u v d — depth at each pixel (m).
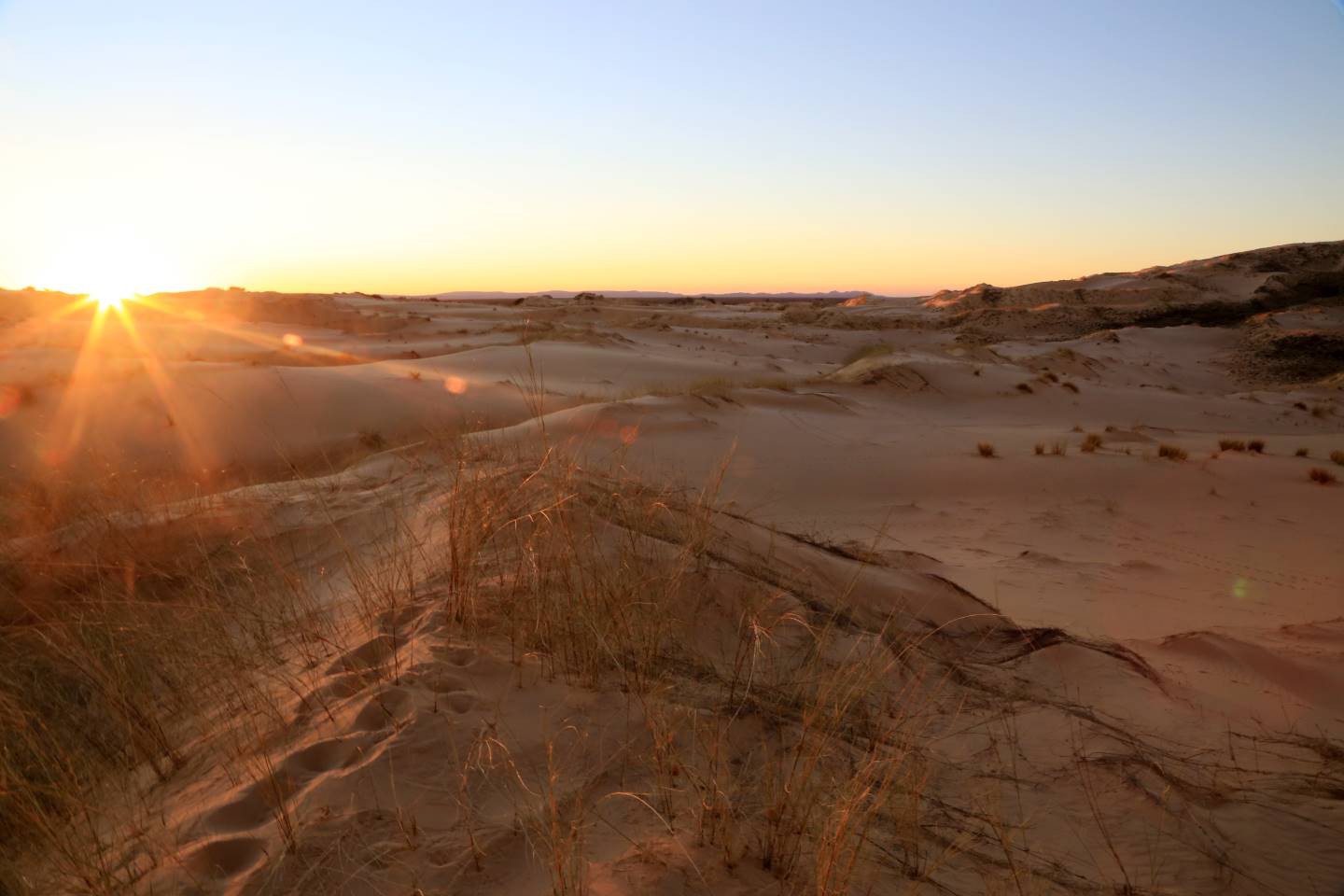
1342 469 14.35
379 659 3.72
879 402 28.67
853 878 2.46
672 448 14.04
